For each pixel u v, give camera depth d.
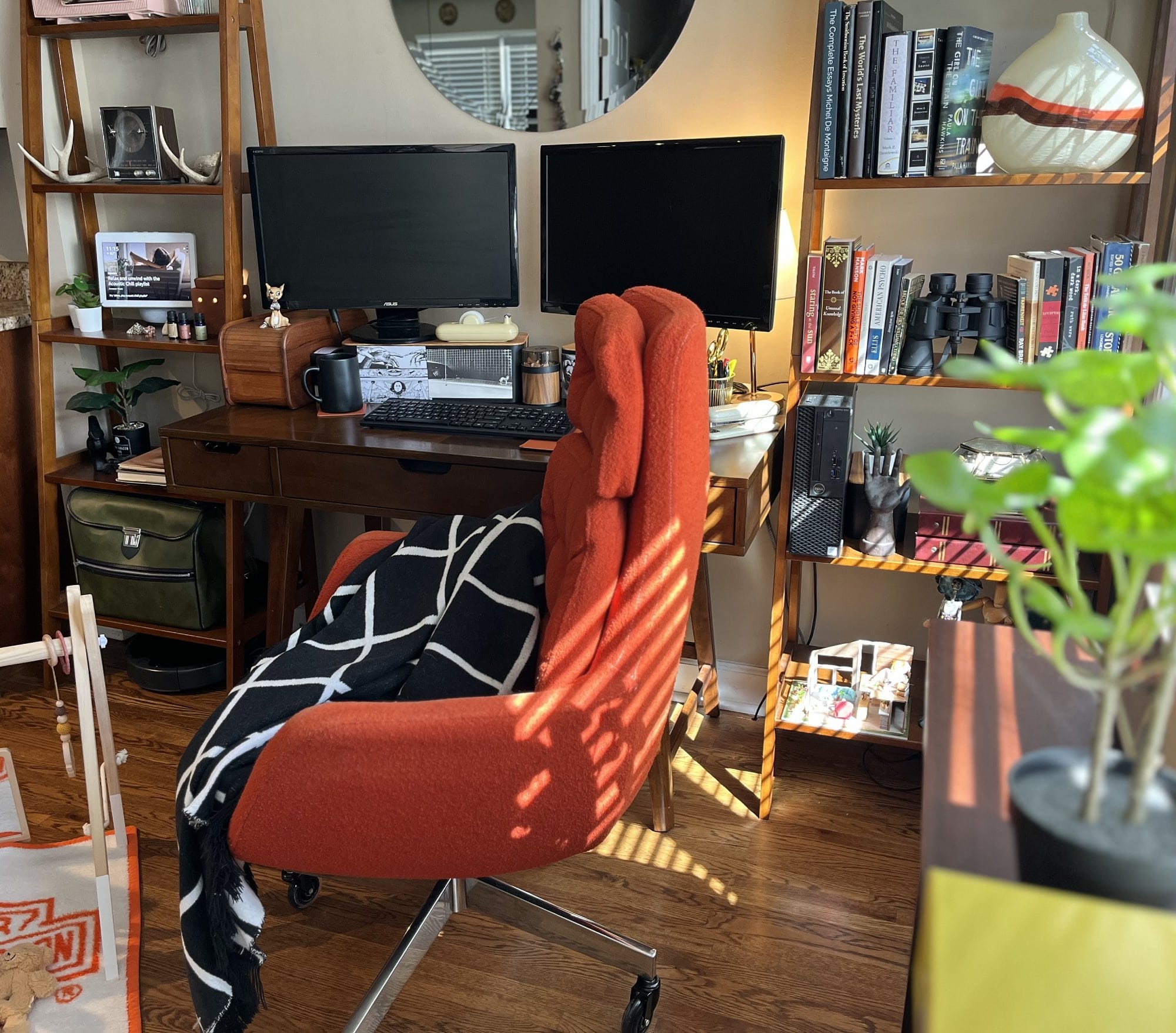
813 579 2.32
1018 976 0.56
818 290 1.76
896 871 1.90
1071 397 0.60
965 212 1.98
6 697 2.54
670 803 2.00
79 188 2.39
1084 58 1.58
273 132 2.40
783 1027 1.56
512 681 1.46
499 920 1.57
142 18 2.25
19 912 1.79
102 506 2.47
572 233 2.11
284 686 1.48
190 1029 1.56
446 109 2.29
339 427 2.08
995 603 1.92
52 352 2.54
